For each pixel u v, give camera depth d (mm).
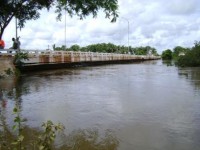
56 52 32500
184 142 6395
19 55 23984
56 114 8992
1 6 16375
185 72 24562
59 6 11055
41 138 4875
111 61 52812
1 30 18719
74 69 31703
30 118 8539
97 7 9344
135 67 36656
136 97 11633
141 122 7918
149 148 6105
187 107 9617
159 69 30984
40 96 12305
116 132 7121
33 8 18281
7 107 10125
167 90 13445
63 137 6789
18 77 20234
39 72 26297
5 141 6543
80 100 11188
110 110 9359
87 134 7008
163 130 7207
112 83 16797
